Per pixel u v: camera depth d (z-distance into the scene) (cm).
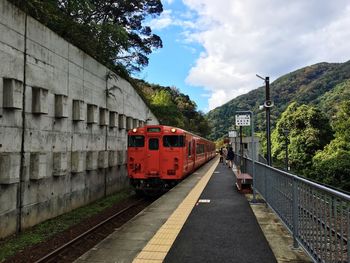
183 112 8569
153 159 1742
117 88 1889
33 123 1081
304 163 4272
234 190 1520
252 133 1302
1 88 927
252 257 608
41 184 1134
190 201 1213
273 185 951
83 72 1490
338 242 437
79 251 883
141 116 2584
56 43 1242
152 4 3173
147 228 824
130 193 1931
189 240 720
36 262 735
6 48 948
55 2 1471
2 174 920
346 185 2919
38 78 1112
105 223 1146
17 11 1000
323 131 4353
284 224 777
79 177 1439
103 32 1842
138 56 3269
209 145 4491
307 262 580
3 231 932
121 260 602
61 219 1213
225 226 840
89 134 1539
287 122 4612
